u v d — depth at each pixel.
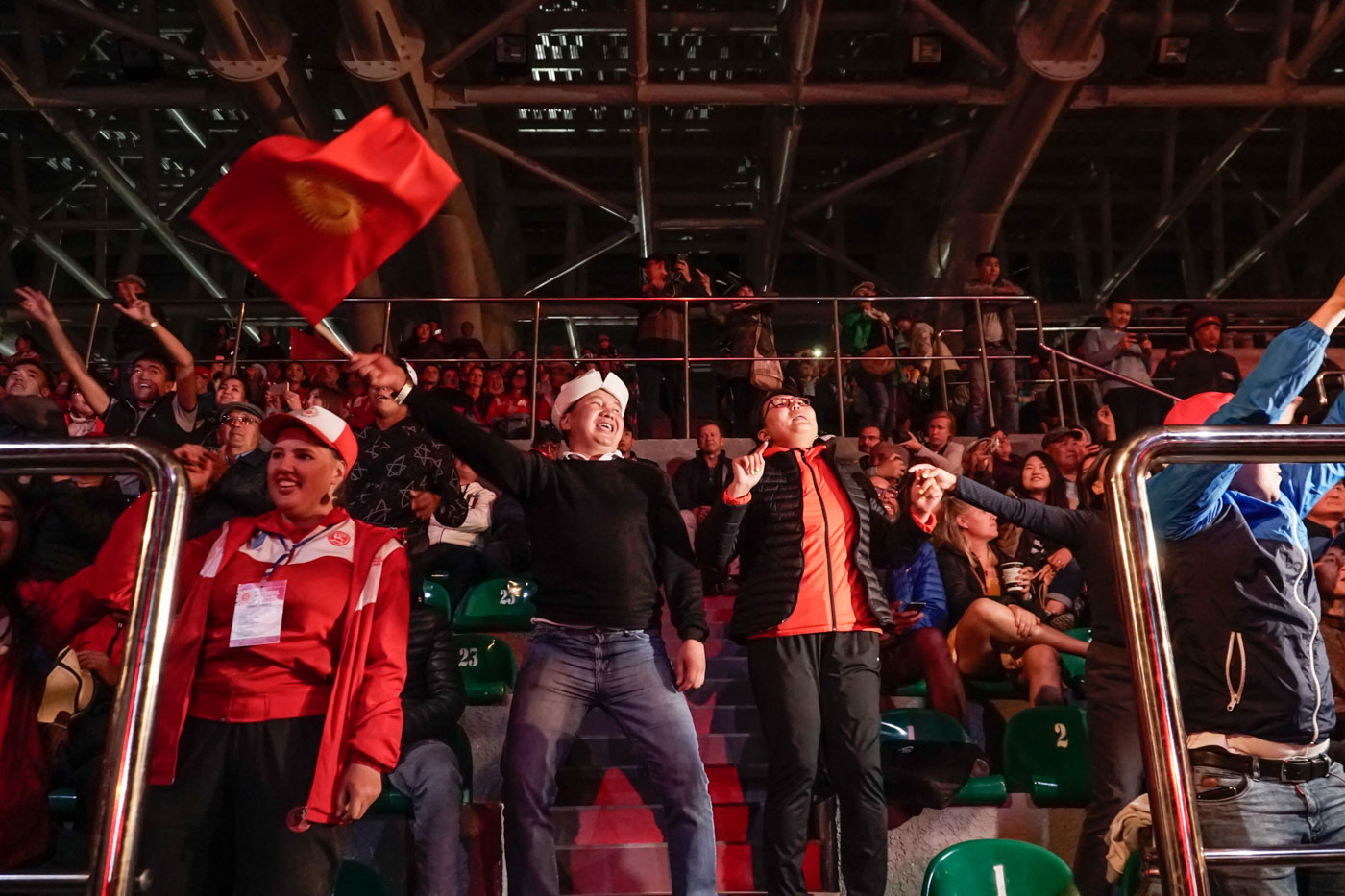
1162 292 17.14
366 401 4.88
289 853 2.05
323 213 1.92
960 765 3.19
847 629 2.98
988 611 3.88
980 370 7.86
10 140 13.98
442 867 2.74
